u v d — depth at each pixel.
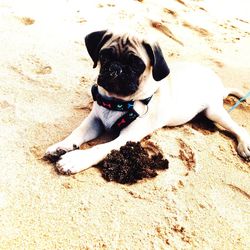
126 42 0.50
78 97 0.67
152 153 0.56
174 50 0.98
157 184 0.50
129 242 0.42
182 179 0.52
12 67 0.72
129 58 0.49
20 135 0.55
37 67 0.74
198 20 1.23
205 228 0.46
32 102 0.63
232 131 0.65
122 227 0.43
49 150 0.51
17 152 0.51
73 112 0.63
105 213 0.44
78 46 0.84
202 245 0.43
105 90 0.52
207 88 0.68
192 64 0.72
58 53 0.80
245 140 0.62
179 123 0.64
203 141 0.62
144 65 0.50
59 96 0.66
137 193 0.48
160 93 0.59
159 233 0.43
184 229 0.45
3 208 0.42
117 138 0.55
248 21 1.37
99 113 0.57
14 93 0.64
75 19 0.96
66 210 0.44
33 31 0.86
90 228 0.42
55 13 0.96
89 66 0.77
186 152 0.58
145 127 0.57
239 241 0.45
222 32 1.20
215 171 0.56
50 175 0.48
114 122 0.56
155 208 0.47
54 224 0.42
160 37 1.03
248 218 0.49
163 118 0.60
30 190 0.45
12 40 0.80
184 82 0.65
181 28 1.13
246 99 0.81
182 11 1.27
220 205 0.50
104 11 1.05
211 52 1.03
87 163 0.50
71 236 0.41
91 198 0.46
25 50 0.78
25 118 0.58
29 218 0.42
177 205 0.48
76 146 0.53
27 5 0.97
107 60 0.50
